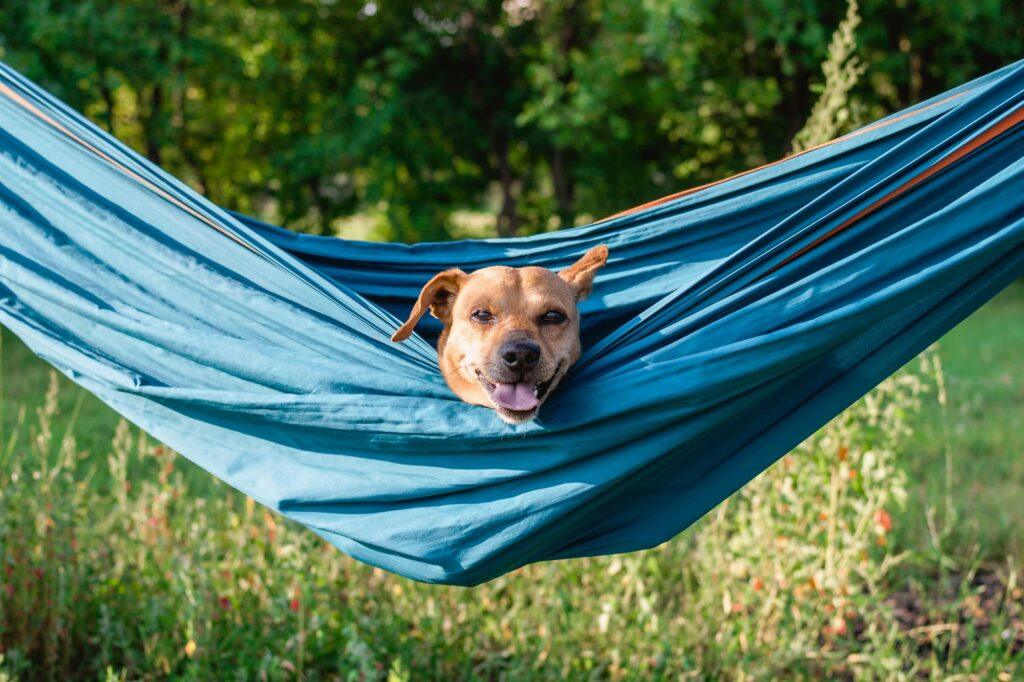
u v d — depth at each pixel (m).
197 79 18.08
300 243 4.71
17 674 5.34
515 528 3.51
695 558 6.46
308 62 18.12
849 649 5.97
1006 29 20.55
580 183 20.00
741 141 20.73
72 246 4.28
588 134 17.64
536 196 22.02
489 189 21.53
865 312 3.40
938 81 21.48
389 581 6.05
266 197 20.16
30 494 5.94
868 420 6.15
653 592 6.05
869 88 20.30
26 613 5.50
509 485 3.53
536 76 17.11
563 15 18.56
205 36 17.02
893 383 6.00
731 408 3.48
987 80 4.18
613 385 3.43
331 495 3.69
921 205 3.63
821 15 18.47
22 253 4.28
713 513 6.76
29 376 11.77
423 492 3.59
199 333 3.92
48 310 4.16
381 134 17.70
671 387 3.38
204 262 4.18
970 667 5.49
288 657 5.38
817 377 3.69
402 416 3.57
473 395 3.60
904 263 3.48
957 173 3.64
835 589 5.72
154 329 3.96
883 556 6.94
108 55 15.26
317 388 3.72
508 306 3.57
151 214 4.32
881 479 5.96
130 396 4.00
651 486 3.74
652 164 21.03
